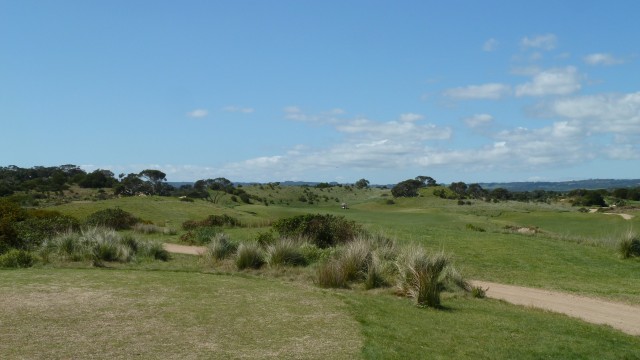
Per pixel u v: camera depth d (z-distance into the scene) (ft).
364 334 26.84
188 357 22.00
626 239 71.97
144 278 40.83
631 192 320.91
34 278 39.01
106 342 23.40
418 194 366.63
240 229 104.99
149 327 26.16
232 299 33.99
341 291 42.06
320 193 392.68
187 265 54.85
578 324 36.58
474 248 74.18
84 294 33.22
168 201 194.39
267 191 371.15
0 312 27.78
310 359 22.62
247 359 22.22
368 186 470.80
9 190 254.27
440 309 37.35
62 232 71.05
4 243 61.31
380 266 46.42
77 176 328.90
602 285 54.85
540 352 27.78
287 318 29.50
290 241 57.00
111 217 113.70
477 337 29.48
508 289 51.49
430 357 24.49
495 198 366.63
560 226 144.25
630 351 30.17
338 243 71.26
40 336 23.89
